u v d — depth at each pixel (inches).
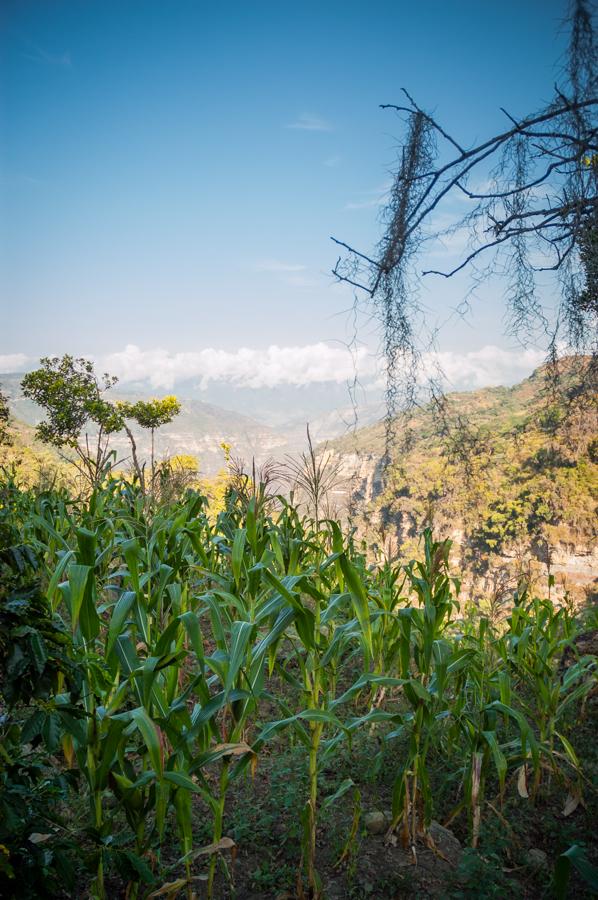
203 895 95.9
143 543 158.6
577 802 122.6
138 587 108.3
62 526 209.0
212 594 104.3
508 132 103.2
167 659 84.1
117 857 83.4
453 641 156.5
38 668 70.7
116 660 93.8
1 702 94.2
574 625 183.8
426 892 98.2
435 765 132.1
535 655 145.4
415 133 111.3
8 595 75.5
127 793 87.0
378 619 147.6
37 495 246.7
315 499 183.2
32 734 74.9
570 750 123.0
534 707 156.9
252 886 98.7
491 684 127.6
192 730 88.1
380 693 158.9
